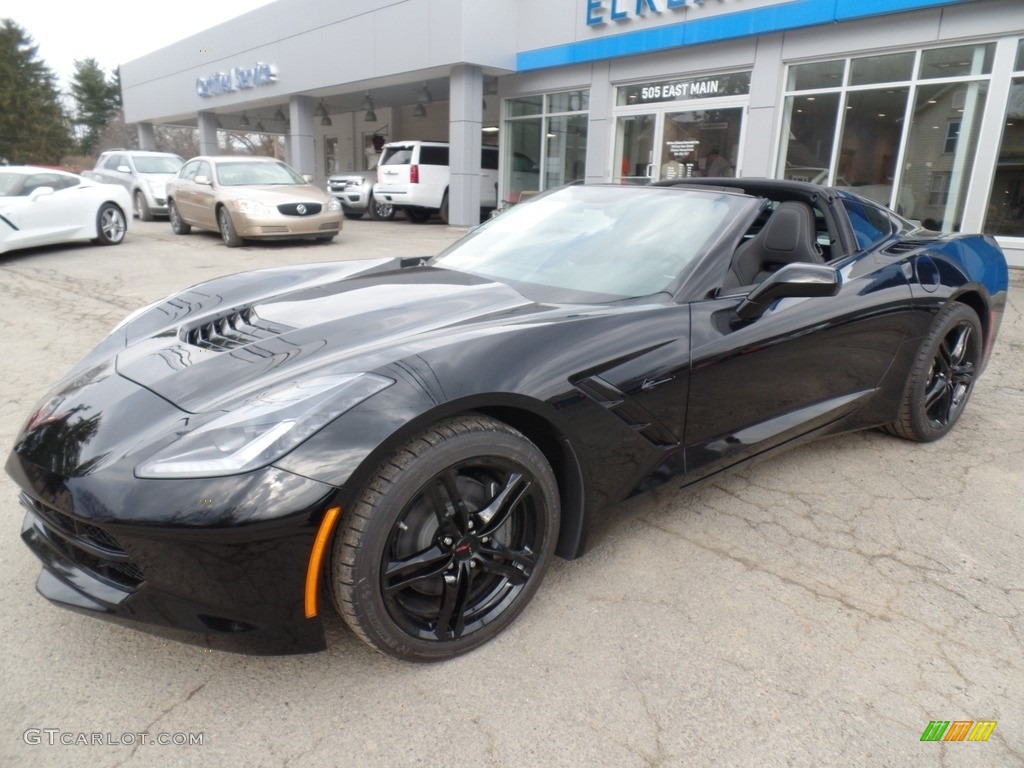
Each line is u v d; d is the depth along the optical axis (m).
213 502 1.60
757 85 10.71
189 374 2.03
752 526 2.75
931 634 2.13
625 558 2.51
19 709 1.79
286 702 1.83
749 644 2.07
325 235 11.19
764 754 1.69
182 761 1.65
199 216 11.62
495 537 2.04
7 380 4.37
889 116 9.52
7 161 57.66
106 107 71.62
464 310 2.35
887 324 3.07
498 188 16.08
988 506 2.94
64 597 1.87
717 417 2.51
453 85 14.31
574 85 13.57
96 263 9.22
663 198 3.00
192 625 1.73
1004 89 8.47
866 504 2.94
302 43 17.58
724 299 2.53
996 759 1.69
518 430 2.13
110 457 1.75
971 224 9.00
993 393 4.44
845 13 9.36
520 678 1.93
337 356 2.00
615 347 2.18
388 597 1.81
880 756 1.69
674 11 11.36
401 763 1.65
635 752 1.69
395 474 1.75
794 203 3.01
